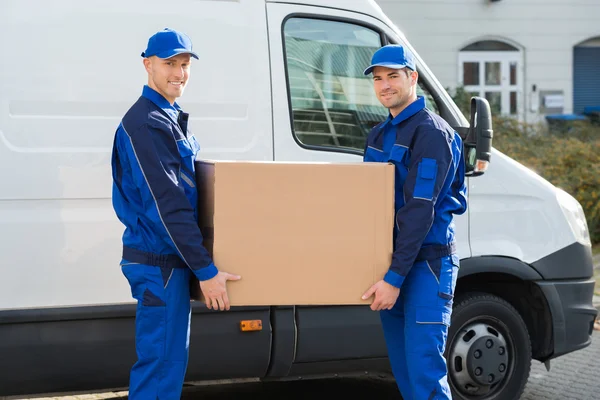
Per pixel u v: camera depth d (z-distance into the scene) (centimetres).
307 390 692
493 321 609
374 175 442
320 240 439
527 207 608
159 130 423
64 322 511
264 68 549
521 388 616
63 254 510
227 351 542
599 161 1316
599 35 2073
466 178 592
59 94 510
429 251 454
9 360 502
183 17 535
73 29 514
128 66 523
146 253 434
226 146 541
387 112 587
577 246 624
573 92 2120
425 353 450
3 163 499
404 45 589
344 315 563
